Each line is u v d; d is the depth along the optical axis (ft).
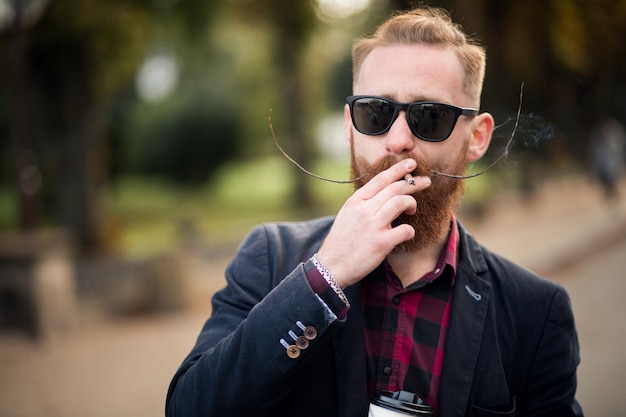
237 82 96.43
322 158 118.21
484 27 21.04
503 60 20.44
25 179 22.63
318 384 4.48
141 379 17.90
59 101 39.93
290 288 4.07
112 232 44.32
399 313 4.67
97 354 20.53
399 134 4.48
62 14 34.17
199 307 27.53
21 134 22.50
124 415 15.10
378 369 4.56
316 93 77.77
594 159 46.83
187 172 103.71
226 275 5.11
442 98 4.58
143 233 60.29
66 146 40.68
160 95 104.06
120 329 23.89
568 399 4.77
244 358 4.02
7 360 19.72
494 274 4.98
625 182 60.44
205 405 4.14
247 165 123.85
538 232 39.58
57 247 22.76
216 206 81.00
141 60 45.24
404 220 4.52
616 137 46.39
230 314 4.76
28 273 21.61
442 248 4.88
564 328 4.83
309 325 3.97
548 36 19.53
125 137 88.02
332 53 77.05
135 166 102.99
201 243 32.17
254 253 5.04
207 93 101.50
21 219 22.67
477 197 50.52
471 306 4.70
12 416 15.15
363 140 4.69
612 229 39.17
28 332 21.77
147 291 26.89
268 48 71.92
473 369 4.51
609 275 27.63
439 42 4.67
